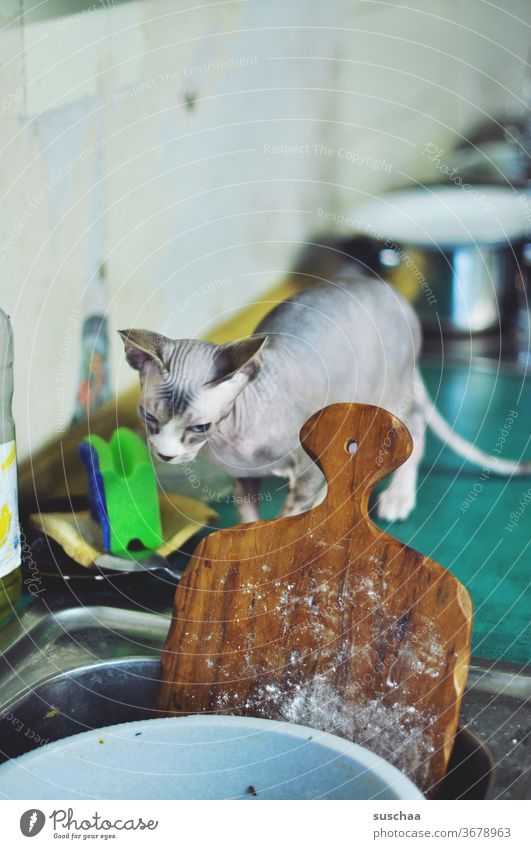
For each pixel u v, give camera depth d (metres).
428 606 0.58
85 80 1.00
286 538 0.61
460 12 2.07
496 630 0.79
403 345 0.97
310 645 0.61
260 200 1.61
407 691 0.58
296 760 0.53
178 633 0.63
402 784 0.51
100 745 0.54
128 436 0.83
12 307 0.92
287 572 0.61
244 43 1.48
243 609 0.62
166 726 0.55
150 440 0.77
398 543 0.59
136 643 0.72
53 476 0.95
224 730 0.54
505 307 1.50
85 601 0.77
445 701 0.57
